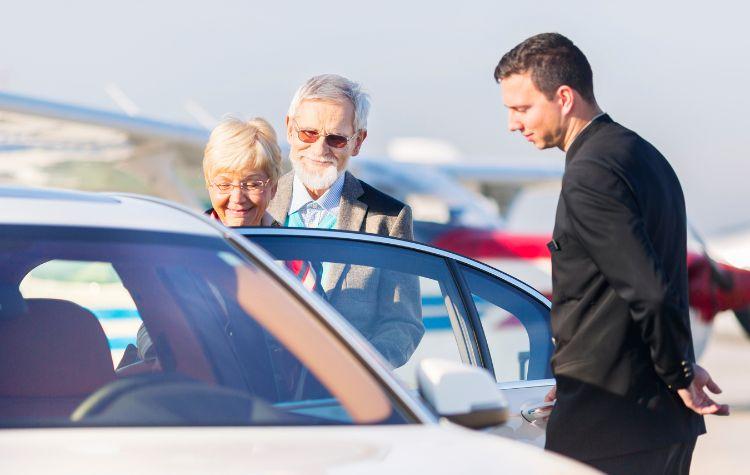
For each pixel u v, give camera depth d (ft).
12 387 22.25
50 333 23.02
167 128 85.40
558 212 28.27
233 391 20.93
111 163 84.74
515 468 18.86
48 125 84.43
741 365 91.81
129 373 23.11
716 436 69.36
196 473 17.40
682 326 26.99
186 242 23.36
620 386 27.66
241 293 22.75
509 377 31.14
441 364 21.13
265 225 33.81
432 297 31.19
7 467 17.25
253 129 32.68
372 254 30.78
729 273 69.26
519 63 28.96
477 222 81.10
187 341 23.07
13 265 22.63
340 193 35.24
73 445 18.38
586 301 27.78
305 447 19.01
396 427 20.56
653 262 26.84
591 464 27.89
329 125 34.50
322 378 21.45
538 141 29.43
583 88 28.94
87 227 23.06
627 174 27.40
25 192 24.58
